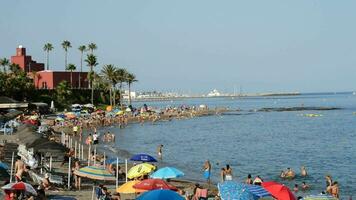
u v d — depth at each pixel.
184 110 165.75
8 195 24.98
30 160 36.03
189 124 124.25
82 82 165.00
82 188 34.12
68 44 194.25
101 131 98.06
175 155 64.00
